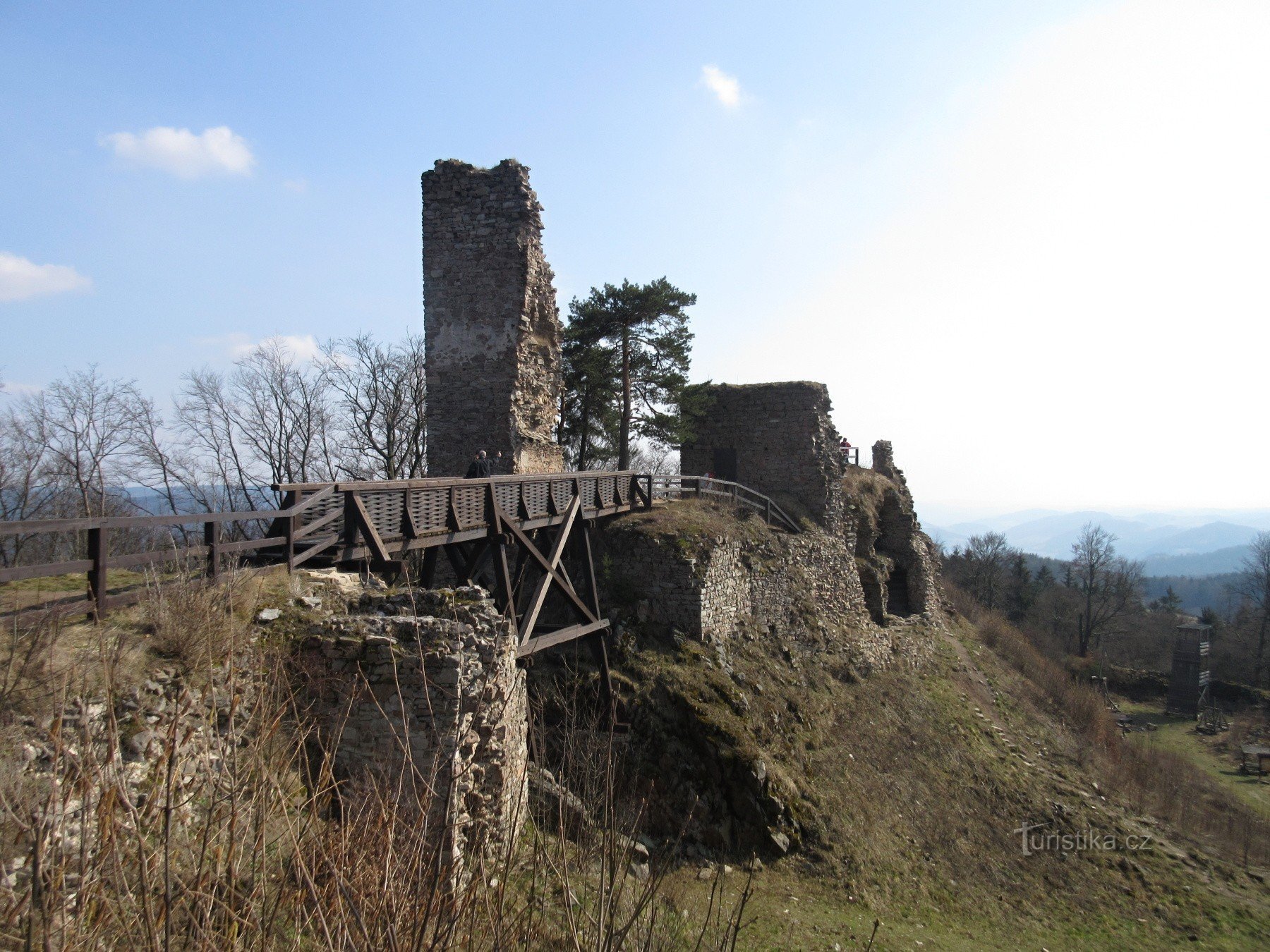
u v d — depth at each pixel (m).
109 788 3.03
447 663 5.84
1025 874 12.48
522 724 7.48
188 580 5.82
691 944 5.95
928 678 20.41
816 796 11.88
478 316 16.11
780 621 17.00
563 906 4.12
